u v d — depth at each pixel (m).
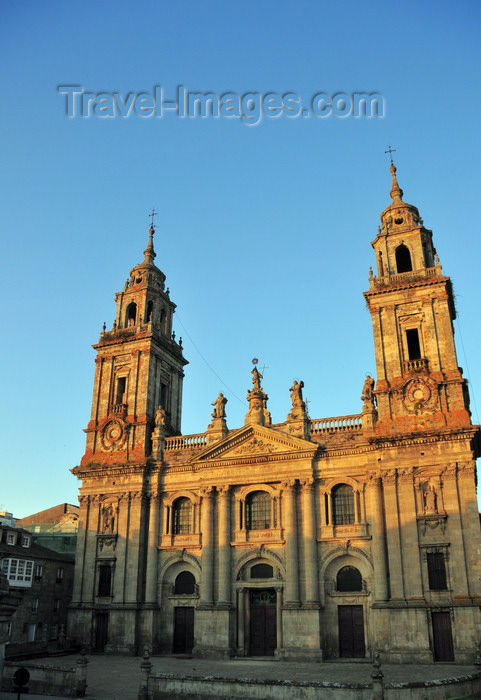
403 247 56.50
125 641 51.44
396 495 46.91
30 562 58.25
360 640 46.19
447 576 43.72
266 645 49.25
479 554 43.31
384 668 40.41
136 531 54.84
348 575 48.22
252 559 50.97
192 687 31.45
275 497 51.59
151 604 52.66
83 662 33.47
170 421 62.62
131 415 59.16
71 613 54.25
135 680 36.94
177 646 51.72
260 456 52.38
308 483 50.41
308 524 49.41
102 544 55.75
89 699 31.83
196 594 52.09
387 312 53.09
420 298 52.50
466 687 32.66
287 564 48.97
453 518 44.88
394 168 60.69
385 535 46.94
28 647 48.09
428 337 51.09
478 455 52.56
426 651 42.31
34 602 58.47
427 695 30.12
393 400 50.06
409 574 44.69
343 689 29.27
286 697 29.88
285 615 47.53
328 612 47.44
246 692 30.59
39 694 33.91
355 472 49.72
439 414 48.19
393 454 47.94
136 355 61.12
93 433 60.19
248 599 50.75
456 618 42.34
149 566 53.81
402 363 51.16
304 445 51.03
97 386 62.16
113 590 53.72
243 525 52.00
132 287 65.38
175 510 55.88
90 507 57.44
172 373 64.88
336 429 51.75
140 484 56.06
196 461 54.53
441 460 46.47
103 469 57.47
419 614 43.31
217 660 47.12
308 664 43.75
